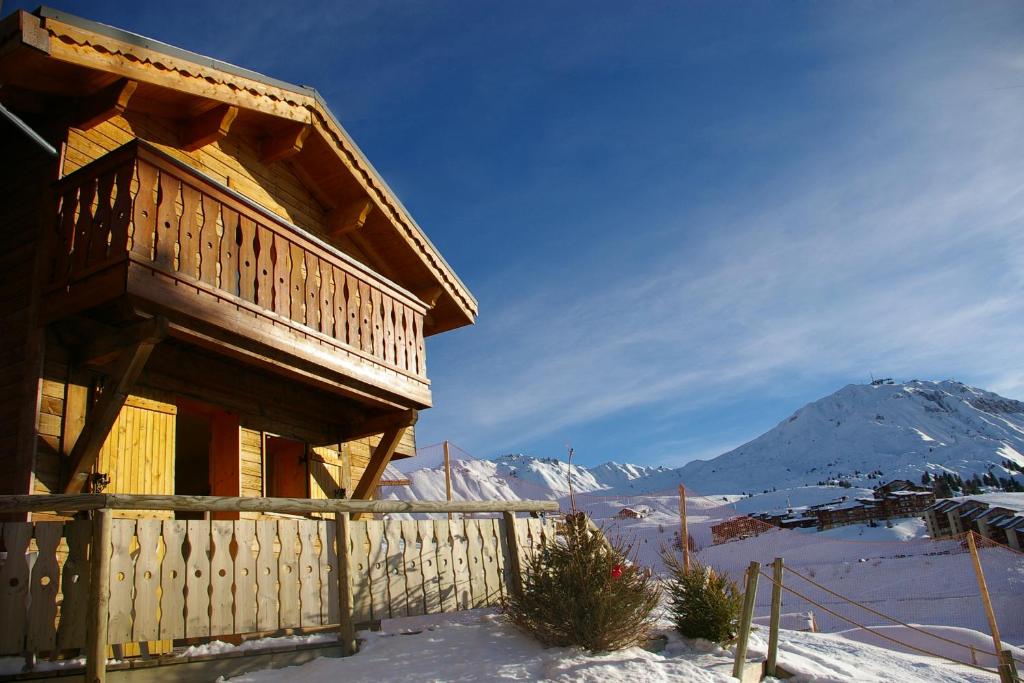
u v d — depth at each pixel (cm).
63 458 713
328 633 714
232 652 580
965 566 4200
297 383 1025
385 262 1266
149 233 696
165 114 908
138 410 809
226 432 944
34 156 799
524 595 743
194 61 843
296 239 881
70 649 546
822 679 809
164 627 547
